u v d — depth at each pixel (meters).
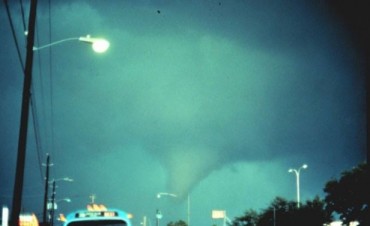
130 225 14.85
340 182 45.22
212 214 86.94
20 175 14.44
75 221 14.63
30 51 15.27
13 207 14.20
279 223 72.75
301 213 70.25
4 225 25.03
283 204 75.19
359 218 42.72
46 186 43.09
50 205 58.44
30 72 15.18
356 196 43.44
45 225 42.56
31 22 15.38
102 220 14.77
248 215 85.00
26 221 63.06
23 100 14.93
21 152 14.58
